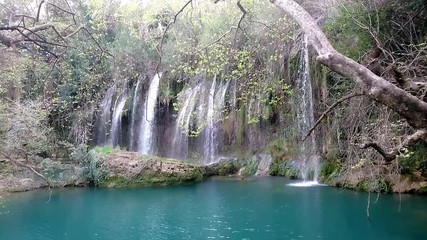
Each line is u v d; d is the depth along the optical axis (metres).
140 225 10.19
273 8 14.21
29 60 14.03
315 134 15.51
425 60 7.44
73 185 15.45
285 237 8.82
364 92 3.22
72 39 17.22
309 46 14.65
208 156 19.70
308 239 8.60
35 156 15.41
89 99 21.12
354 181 13.23
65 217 11.12
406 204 10.88
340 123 12.62
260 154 18.30
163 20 20.14
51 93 18.08
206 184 15.66
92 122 21.58
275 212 10.92
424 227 8.98
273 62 15.04
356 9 9.40
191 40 17.28
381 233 8.73
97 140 22.17
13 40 5.04
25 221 10.76
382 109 7.97
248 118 17.39
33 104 15.56
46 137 17.06
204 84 19.88
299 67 15.42
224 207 11.71
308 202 11.84
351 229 9.12
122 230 9.82
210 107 19.31
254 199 12.62
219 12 16.28
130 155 16.17
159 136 21.42
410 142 3.60
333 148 14.42
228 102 18.80
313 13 12.83
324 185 14.47
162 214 11.20
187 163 16.67
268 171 17.48
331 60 3.16
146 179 15.46
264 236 8.96
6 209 12.03
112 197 13.58
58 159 18.19
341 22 10.06
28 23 9.83
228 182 15.97
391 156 3.73
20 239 9.34
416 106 2.91
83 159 16.20
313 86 15.04
